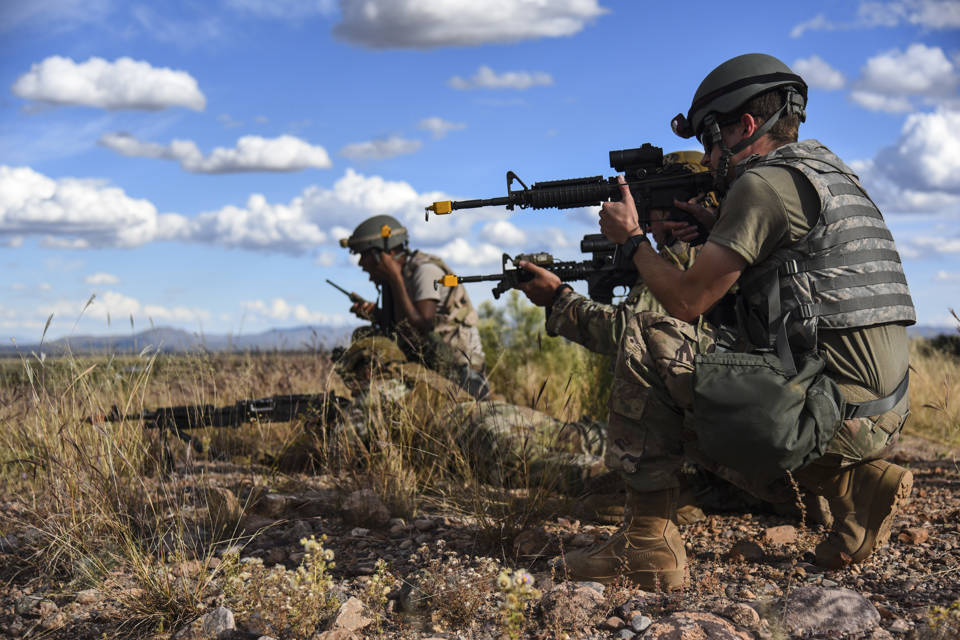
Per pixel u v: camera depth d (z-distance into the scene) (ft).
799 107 8.61
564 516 11.51
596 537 10.21
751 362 7.70
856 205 7.95
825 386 7.64
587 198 9.86
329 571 9.37
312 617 7.45
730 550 9.33
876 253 7.91
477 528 10.96
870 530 8.39
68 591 9.02
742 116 8.56
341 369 16.16
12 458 12.89
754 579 8.49
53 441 11.71
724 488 11.71
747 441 7.41
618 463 8.43
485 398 14.83
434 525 11.23
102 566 9.38
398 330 17.70
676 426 8.39
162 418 14.80
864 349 7.88
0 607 8.75
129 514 10.48
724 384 7.52
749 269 8.25
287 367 19.27
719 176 8.86
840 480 8.55
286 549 10.09
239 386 17.11
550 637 7.16
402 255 18.15
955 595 7.69
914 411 20.68
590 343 10.59
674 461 8.41
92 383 12.92
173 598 8.34
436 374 15.85
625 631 7.03
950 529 10.03
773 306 7.98
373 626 7.57
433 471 13.99
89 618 8.32
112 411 13.14
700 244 10.23
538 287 10.83
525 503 11.40
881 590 8.01
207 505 11.04
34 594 9.01
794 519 11.01
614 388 8.56
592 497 11.72
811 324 7.82
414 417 14.48
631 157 10.09
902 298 8.02
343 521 11.51
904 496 8.32
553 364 25.79
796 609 7.14
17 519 11.19
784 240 7.91
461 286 18.31
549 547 9.80
